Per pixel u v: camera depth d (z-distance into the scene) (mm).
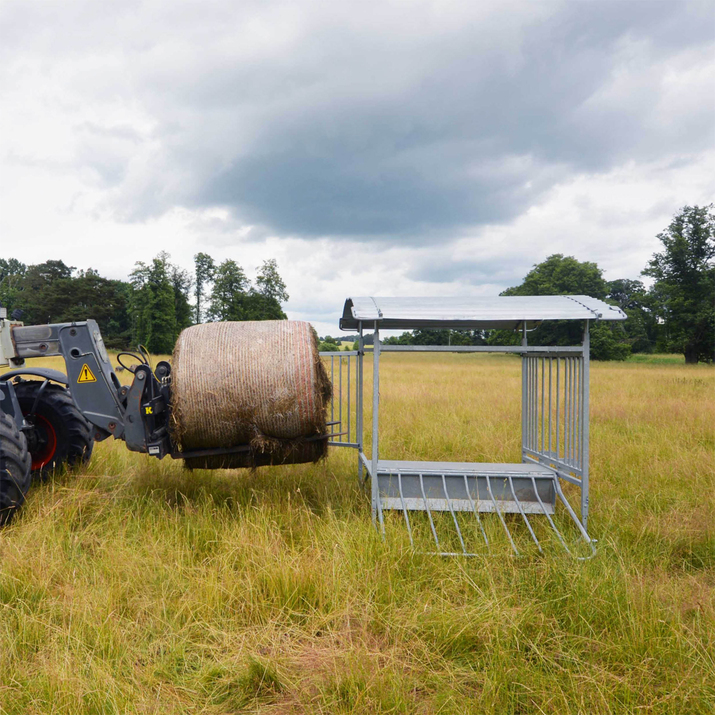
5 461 4156
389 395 12352
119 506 4535
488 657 2688
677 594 3213
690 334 49125
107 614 2971
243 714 2385
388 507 4453
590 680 2482
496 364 33062
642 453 6461
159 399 4645
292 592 3154
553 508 4523
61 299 78000
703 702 2365
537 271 73562
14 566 3389
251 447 4512
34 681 2465
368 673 2508
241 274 71250
